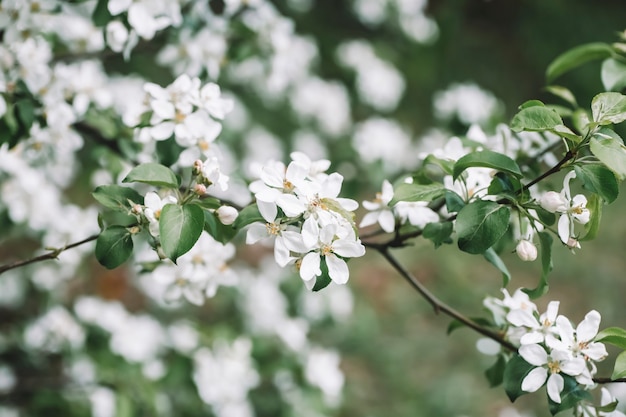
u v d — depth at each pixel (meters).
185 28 1.01
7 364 1.20
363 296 2.15
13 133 0.88
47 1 0.91
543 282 0.74
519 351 0.72
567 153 0.70
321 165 0.75
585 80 3.03
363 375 1.93
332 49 1.82
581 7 3.32
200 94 0.82
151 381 1.13
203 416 1.17
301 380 1.19
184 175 0.87
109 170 1.00
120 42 0.91
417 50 1.76
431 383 1.92
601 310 2.23
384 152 1.35
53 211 1.12
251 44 1.06
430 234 0.76
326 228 0.68
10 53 0.88
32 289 1.38
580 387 0.74
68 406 1.12
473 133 0.88
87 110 0.97
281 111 1.89
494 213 0.70
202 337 1.17
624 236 2.51
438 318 2.14
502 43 3.25
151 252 0.90
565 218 0.71
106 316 1.19
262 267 1.72
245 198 0.90
